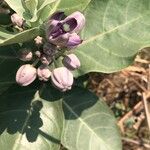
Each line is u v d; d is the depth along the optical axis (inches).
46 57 9.1
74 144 11.0
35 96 10.3
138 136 15.4
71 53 10.0
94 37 10.6
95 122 11.2
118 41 10.6
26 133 10.1
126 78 15.6
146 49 15.3
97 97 11.2
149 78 15.5
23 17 9.0
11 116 10.2
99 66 10.4
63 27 8.6
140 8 10.6
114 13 10.7
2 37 8.9
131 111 15.5
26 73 9.0
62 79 9.1
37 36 8.8
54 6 9.2
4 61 10.2
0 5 11.0
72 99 11.1
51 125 10.2
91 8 10.6
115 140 11.3
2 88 10.3
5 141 10.1
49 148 10.1
